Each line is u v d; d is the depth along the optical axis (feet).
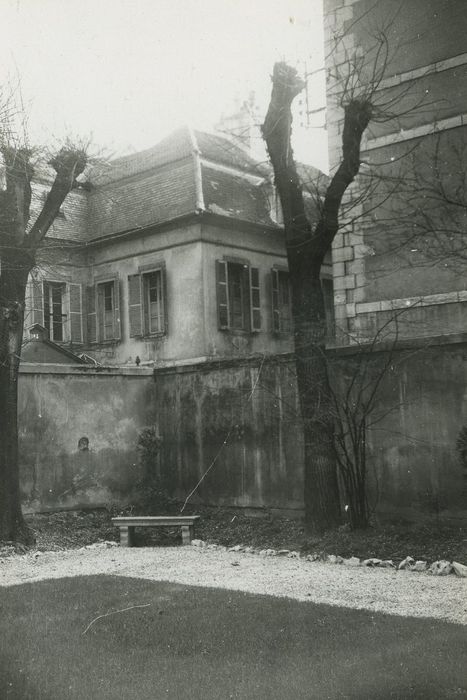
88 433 46.70
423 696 14.55
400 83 46.70
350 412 36.58
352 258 49.06
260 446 43.78
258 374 44.04
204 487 46.68
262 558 34.09
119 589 25.76
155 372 50.11
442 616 21.67
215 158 69.26
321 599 24.50
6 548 36.27
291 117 37.88
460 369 35.29
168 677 16.30
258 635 19.29
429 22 45.70
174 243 66.64
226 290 66.39
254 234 70.54
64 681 16.17
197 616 21.45
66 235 70.49
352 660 16.89
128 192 71.26
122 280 70.54
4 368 38.22
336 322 49.47
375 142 47.85
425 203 44.16
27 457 43.70
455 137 44.60
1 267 38.42
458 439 34.17
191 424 47.73
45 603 23.79
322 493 36.27
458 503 35.14
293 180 37.63
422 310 45.85
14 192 38.83
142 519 39.06
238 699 14.82
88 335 72.38
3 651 18.49
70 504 45.39
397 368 37.37
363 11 48.32
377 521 37.32
